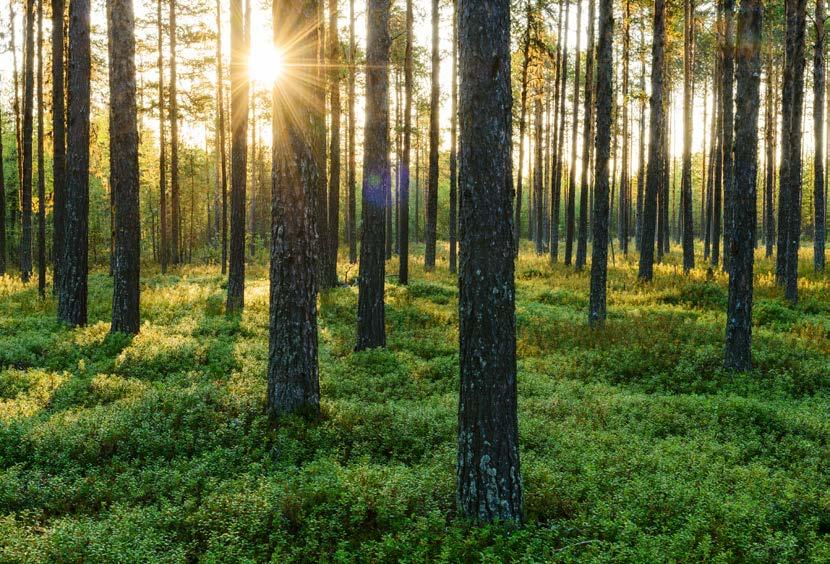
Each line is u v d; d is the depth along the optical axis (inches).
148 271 1393.9
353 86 1076.5
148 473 264.2
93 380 391.9
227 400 350.0
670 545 202.8
